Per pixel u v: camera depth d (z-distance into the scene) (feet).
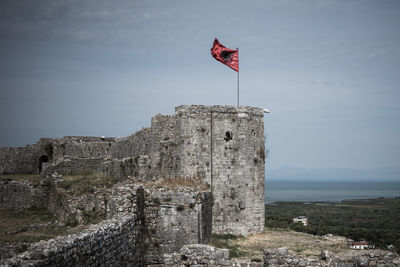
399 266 74.18
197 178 136.36
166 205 91.20
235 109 142.61
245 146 141.79
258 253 107.14
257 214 143.23
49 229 113.19
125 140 176.65
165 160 142.82
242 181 140.15
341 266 74.49
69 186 138.72
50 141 217.97
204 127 139.44
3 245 83.25
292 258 75.15
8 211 147.33
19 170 209.26
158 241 90.02
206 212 111.55
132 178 142.61
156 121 147.33
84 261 57.52
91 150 202.49
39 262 47.06
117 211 82.17
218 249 75.92
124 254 74.23
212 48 145.69
